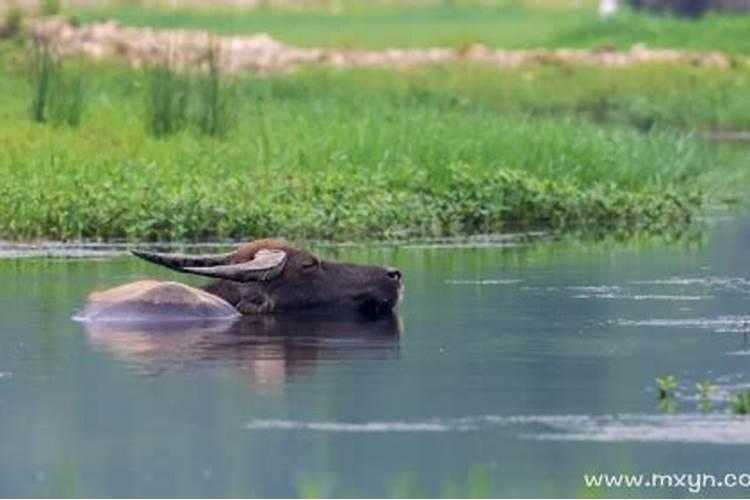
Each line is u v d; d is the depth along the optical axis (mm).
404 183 57469
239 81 81500
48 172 55781
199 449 30047
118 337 38125
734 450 30156
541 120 71312
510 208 56750
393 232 53938
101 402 32750
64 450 29953
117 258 48406
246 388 33781
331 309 40781
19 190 52938
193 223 52031
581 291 44156
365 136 62344
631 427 31422
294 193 54844
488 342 37969
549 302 42562
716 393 33562
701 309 41906
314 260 40906
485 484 28109
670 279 46125
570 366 35688
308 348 37188
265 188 54969
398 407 32562
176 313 39625
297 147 61281
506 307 41906
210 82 67562
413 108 76625
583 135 65250
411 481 28328
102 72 83188
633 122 88875
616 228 56938
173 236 51781
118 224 52000
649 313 41406
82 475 28688
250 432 30969
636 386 34156
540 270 47469
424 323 39875
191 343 37625
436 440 30594
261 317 40312
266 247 40906
